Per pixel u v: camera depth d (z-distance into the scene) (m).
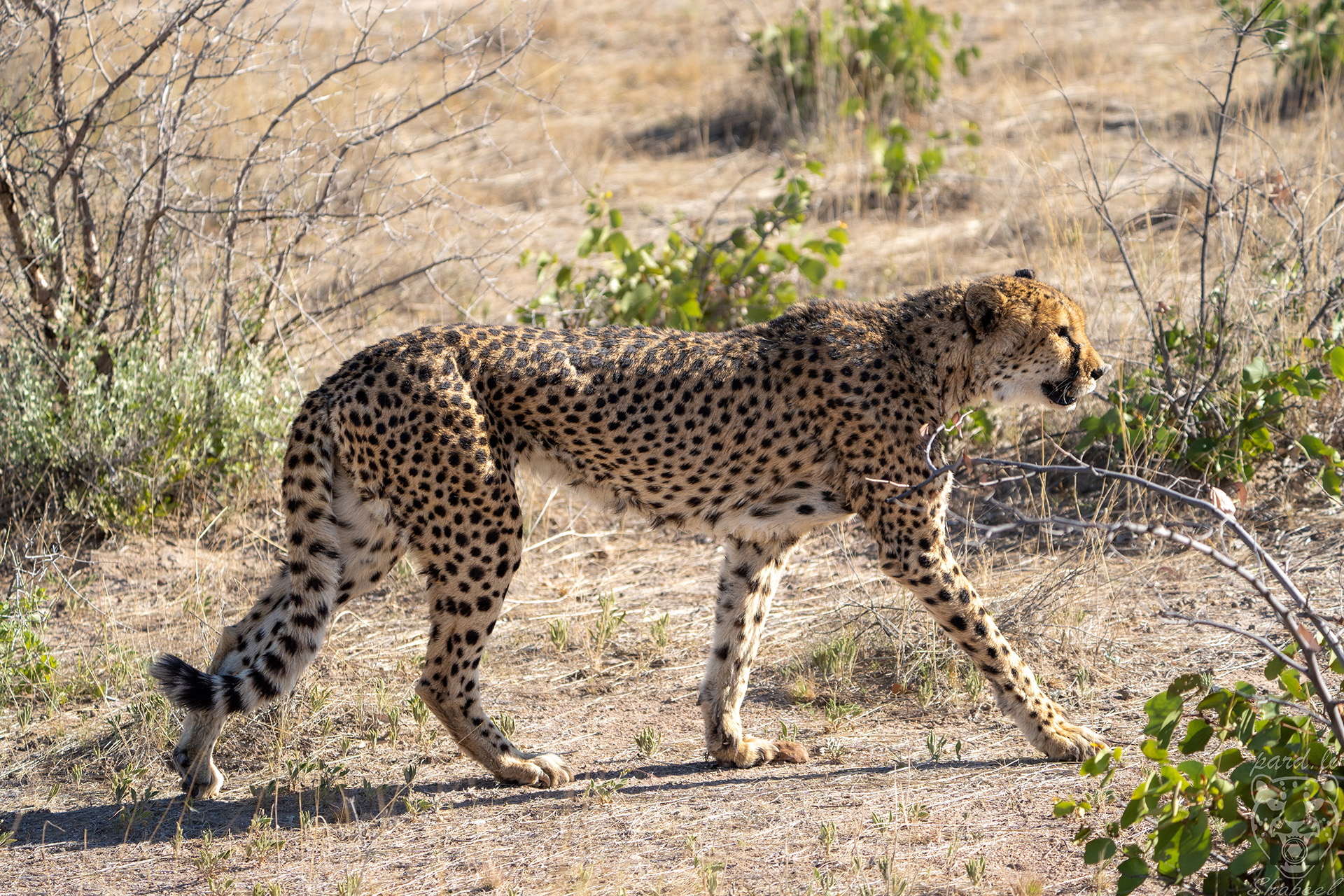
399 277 15.05
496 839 7.21
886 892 6.20
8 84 12.58
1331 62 20.11
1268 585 9.70
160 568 11.41
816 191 20.16
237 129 15.77
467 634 7.88
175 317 12.90
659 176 22.31
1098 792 7.09
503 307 16.52
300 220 13.02
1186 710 8.13
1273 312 12.09
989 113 23.12
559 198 21.31
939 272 15.76
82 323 12.69
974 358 8.48
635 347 8.19
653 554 11.78
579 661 9.84
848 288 16.19
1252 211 13.70
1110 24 28.27
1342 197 12.78
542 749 8.56
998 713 8.59
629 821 7.32
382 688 9.29
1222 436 11.00
